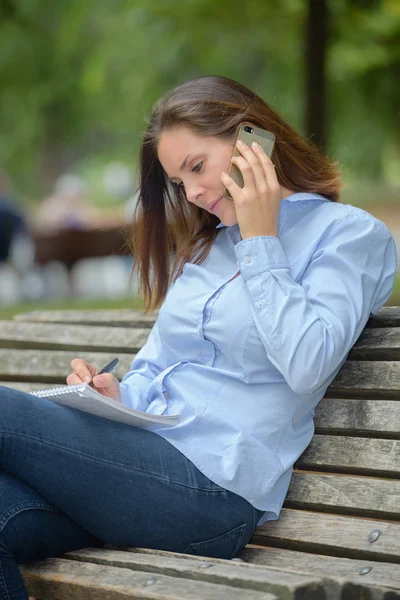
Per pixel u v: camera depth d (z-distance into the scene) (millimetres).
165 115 5973
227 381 5809
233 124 5863
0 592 5137
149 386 6145
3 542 5195
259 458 5656
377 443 5848
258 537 6000
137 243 6781
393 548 5355
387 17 24844
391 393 6004
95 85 35781
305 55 21000
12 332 8352
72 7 34031
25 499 5371
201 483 5590
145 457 5527
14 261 28578
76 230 28516
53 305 25812
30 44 38562
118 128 47875
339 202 6320
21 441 5289
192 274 6215
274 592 4488
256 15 25453
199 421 5746
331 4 23500
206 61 31297
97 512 5480
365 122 34156
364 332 6289
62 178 58531
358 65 27625
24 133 47562
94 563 5398
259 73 32875
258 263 5598
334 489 5875
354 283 5652
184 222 6535
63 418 5438
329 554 5688
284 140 6059
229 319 5738
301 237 5891
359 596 4582
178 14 26312
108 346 7734
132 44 32125
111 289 32719
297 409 5809
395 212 44500
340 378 6180
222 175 5809
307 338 5379
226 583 4715
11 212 28062
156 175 6551
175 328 6086
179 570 4961
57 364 7793
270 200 5727
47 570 5328
